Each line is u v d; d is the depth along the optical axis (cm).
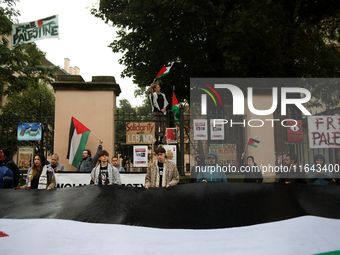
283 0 1327
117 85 917
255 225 337
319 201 385
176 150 849
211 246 297
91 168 738
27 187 612
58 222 351
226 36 1144
